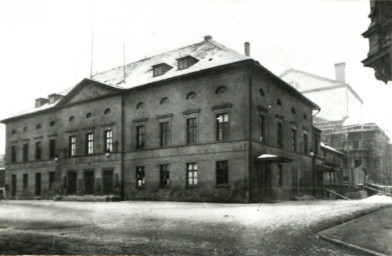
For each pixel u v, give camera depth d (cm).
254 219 1714
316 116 4956
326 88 4866
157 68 3550
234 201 2850
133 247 1118
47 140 4362
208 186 3000
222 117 3023
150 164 3369
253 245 1156
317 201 3125
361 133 4925
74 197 3738
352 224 1482
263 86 3111
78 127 3962
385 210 2014
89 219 1828
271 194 3091
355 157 4925
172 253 1044
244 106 2888
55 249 1078
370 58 1260
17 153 4725
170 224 1609
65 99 4100
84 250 1069
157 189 3297
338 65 4850
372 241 1148
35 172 4462
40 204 3097
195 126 3153
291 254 1036
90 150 3878
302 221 1616
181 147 3186
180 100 3238
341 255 1017
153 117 3394
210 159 3014
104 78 4244
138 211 2202
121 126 3588
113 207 2555
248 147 2838
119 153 3569
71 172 3988
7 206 2828
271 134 3197
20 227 1551
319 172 4091
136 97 3541
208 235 1328
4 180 5122
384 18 1181
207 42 3731
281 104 3406
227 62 2986
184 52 3791
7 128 4900
